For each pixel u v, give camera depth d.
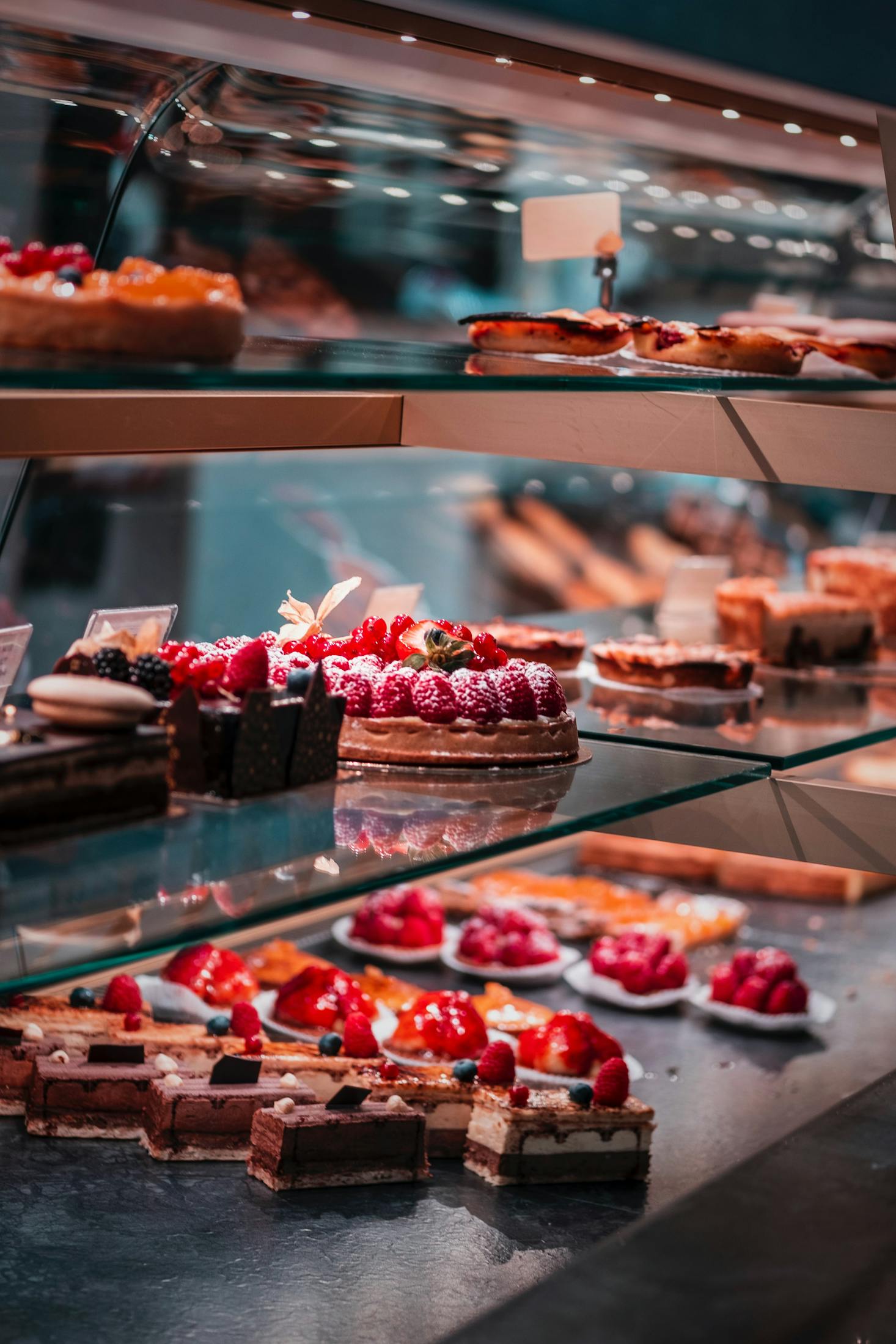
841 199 3.57
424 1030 2.62
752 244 3.45
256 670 1.54
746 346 1.77
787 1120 2.62
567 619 3.06
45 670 3.17
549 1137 2.32
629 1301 1.47
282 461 3.73
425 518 4.07
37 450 1.63
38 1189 2.10
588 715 2.14
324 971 2.76
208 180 2.24
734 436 1.89
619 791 1.66
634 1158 2.37
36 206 2.05
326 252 2.50
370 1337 1.78
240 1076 2.33
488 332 1.75
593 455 1.98
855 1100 2.04
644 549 4.41
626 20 1.40
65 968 1.02
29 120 1.96
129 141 2.07
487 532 4.19
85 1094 2.29
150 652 1.52
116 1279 1.86
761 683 2.53
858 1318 1.47
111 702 1.32
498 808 1.54
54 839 1.29
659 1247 1.59
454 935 3.52
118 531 3.32
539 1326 1.41
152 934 1.09
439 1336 1.79
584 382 1.42
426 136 2.46
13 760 1.24
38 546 3.14
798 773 2.49
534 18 1.33
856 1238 1.64
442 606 4.07
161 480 3.41
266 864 1.27
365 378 1.22
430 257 2.66
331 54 1.48
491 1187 2.30
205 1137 2.26
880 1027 3.10
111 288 1.19
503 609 4.16
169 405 1.77
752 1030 3.07
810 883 3.88
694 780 1.73
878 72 1.70
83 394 1.66
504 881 3.78
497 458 4.23
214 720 1.46
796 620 2.70
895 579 3.19
